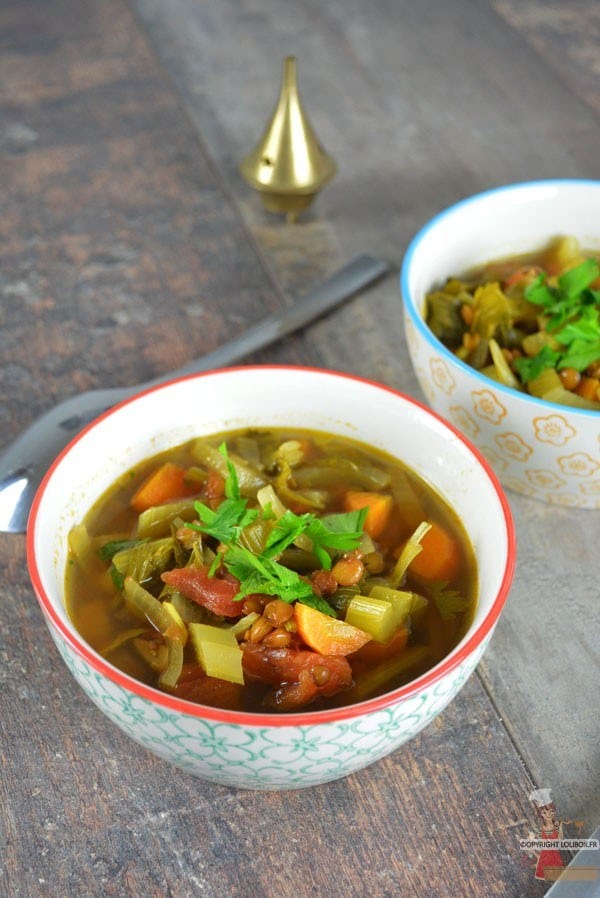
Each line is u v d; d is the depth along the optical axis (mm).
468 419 605
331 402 588
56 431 632
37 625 582
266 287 742
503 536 524
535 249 708
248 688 513
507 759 540
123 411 569
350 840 519
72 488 553
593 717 553
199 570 531
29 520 522
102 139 843
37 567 506
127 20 945
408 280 635
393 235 771
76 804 528
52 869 512
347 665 513
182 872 511
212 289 740
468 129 846
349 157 825
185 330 715
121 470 576
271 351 695
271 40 929
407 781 534
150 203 797
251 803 528
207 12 958
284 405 592
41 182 810
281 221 784
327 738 475
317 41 929
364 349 699
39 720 551
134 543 554
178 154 833
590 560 606
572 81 891
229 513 541
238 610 524
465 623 531
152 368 694
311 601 521
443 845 518
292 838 519
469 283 691
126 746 543
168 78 891
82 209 792
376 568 546
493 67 902
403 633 526
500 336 647
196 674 511
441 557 550
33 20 945
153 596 535
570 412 569
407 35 936
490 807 527
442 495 570
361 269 732
